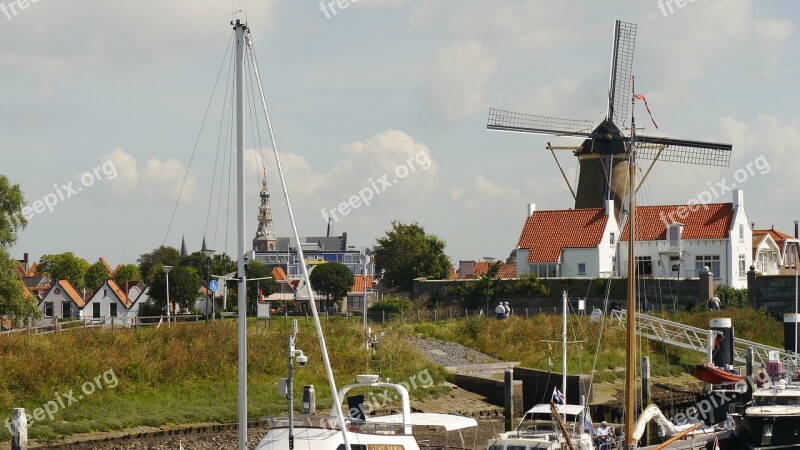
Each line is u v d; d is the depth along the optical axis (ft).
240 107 113.29
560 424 137.59
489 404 222.28
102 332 215.92
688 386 248.93
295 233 124.88
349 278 501.56
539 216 387.34
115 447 168.45
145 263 648.79
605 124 385.09
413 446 125.49
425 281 369.30
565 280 348.18
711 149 384.27
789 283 336.49
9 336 200.03
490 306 356.38
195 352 211.20
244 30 114.62
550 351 263.70
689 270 358.02
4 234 295.89
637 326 269.85
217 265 456.45
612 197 379.14
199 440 175.94
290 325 245.86
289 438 112.57
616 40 385.09
